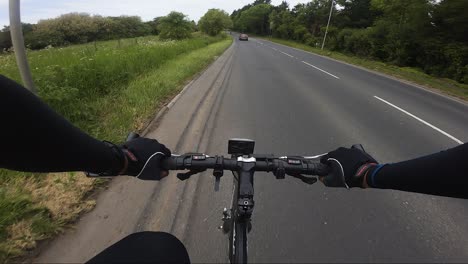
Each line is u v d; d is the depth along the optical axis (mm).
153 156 1115
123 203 3170
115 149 1005
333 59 27422
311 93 10086
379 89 11891
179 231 2939
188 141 5137
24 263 2320
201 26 52594
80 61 7402
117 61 8820
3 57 9141
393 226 3221
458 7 19984
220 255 2688
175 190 3533
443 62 21156
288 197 3646
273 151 5078
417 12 23094
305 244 2891
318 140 5656
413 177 828
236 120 6586
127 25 51719
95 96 6527
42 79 5344
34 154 702
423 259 2775
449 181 761
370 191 3826
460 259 2793
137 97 6848
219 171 1279
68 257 2420
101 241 2621
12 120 649
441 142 5965
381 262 2717
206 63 15734
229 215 1881
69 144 764
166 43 17844
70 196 3090
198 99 7848
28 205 2840
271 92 9891
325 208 3471
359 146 1207
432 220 3350
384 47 28094
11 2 3148
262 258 2699
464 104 10297
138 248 1017
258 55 25125
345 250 2838
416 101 10016
